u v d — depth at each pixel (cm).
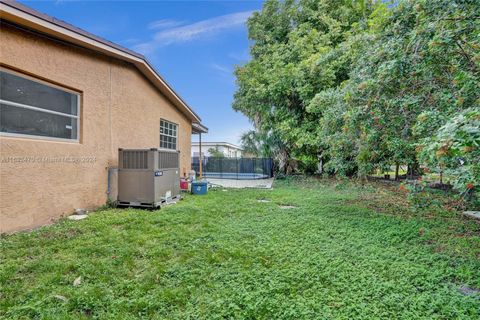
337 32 1316
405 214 578
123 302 229
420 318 212
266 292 246
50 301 230
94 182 593
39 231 418
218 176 1722
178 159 753
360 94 490
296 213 574
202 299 236
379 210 624
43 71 477
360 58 549
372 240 396
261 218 530
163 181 648
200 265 305
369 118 469
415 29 396
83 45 555
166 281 269
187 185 977
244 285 261
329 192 937
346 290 253
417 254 342
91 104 592
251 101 1616
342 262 315
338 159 621
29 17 419
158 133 908
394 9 461
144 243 373
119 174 627
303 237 408
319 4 1445
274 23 1697
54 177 492
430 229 450
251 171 1800
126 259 318
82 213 538
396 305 228
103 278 271
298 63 1342
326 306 226
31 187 448
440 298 238
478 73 348
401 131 464
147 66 763
